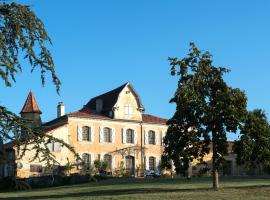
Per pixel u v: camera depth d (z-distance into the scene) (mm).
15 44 9664
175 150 31406
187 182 39094
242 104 31172
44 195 32875
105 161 60062
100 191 33875
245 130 30859
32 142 9000
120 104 64062
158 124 65875
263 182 38469
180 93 31359
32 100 62750
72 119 60156
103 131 62156
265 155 31250
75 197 29703
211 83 31484
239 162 31500
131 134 64250
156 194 29531
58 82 10109
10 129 8734
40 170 52281
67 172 48281
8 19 9594
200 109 30828
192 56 31812
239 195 28578
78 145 59844
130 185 37688
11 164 8766
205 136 31312
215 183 31797
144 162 63938
